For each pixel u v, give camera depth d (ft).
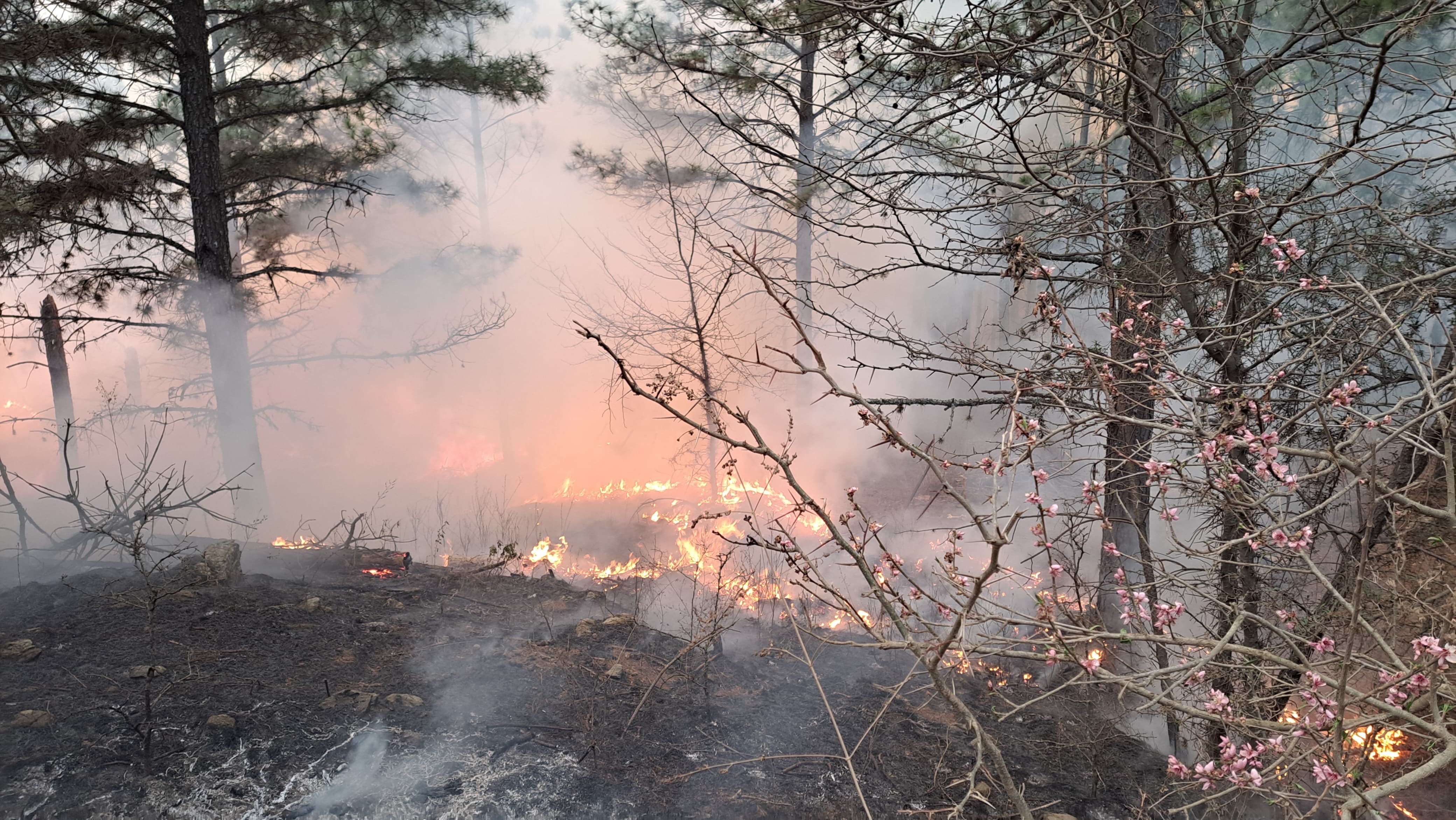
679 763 15.64
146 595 20.18
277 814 13.11
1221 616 15.21
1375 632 9.70
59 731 14.28
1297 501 14.75
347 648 18.74
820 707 18.29
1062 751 17.02
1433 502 14.44
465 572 27.61
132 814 12.69
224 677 16.65
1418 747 13.42
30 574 22.68
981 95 16.42
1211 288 16.99
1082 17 13.85
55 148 30.48
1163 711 14.96
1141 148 18.70
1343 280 15.15
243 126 45.62
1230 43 17.84
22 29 30.12
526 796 14.16
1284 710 13.71
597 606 24.98
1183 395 11.98
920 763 16.24
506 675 18.22
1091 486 11.66
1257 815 14.92
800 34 17.89
